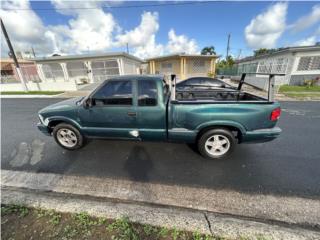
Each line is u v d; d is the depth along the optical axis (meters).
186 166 3.34
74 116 3.67
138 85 3.34
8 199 2.48
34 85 16.23
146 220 2.08
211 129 3.36
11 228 2.02
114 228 1.98
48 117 3.78
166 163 3.45
